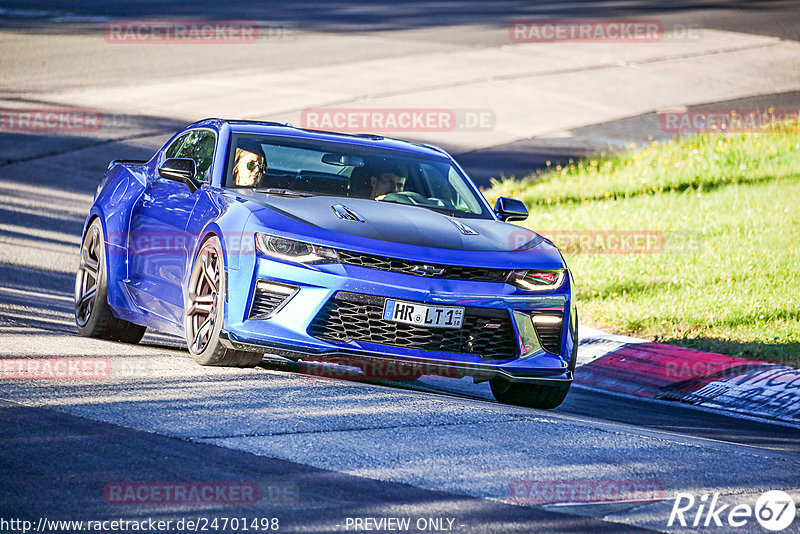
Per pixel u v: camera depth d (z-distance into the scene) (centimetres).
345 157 2495
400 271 2067
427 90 8481
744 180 5534
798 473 1714
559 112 7975
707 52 10131
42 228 4622
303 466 1459
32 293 3328
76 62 9056
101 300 2620
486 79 8950
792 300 3578
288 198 2236
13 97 7706
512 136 7256
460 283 2094
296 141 2517
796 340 3219
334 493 1352
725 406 2780
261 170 2367
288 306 2028
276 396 1866
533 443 1706
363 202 2297
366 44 10294
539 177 6075
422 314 2053
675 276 3969
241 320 2044
